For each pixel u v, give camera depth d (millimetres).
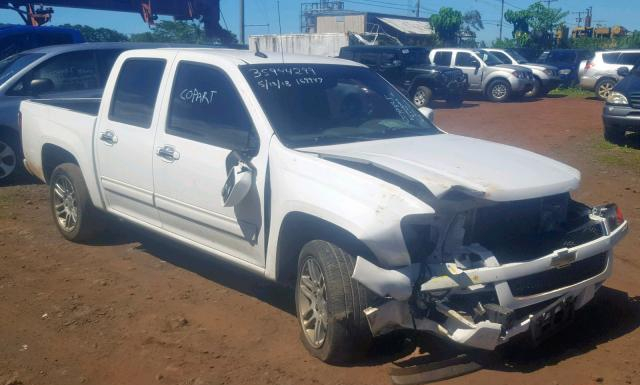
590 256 4207
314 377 4082
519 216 4086
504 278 3791
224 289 5531
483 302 3836
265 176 4504
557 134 13961
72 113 6438
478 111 19500
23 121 7133
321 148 4613
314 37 31359
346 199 3922
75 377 4152
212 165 4832
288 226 4406
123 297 5379
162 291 5496
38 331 4785
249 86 4844
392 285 3703
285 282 4641
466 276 3732
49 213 7883
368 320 3850
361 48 21656
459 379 4023
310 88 5090
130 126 5668
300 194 4184
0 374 4184
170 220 5367
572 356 4316
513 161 4449
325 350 4168
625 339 4551
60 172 6617
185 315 5020
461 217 3852
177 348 4504
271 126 4633
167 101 5375
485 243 3996
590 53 30375
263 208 4520
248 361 4305
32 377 4152
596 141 12805
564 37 43625
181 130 5219
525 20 43594
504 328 3785
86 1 16484
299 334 4668
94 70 9758
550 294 4016
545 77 24109
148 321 4922
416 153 4527
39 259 6289
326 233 4223
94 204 6305
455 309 3820
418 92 20641
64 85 9508
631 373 4102
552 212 4215
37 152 6891
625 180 9383
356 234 3797
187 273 5918
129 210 5867
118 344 4574
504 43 44781
